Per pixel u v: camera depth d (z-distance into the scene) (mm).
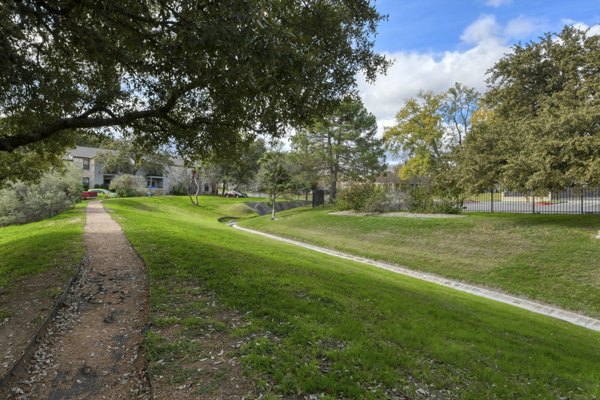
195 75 5953
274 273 7863
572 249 12758
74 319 5348
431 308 7129
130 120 6887
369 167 33906
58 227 14656
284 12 5594
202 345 4363
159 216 23406
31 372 3945
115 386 3723
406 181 42812
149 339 4410
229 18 3838
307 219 25734
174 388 3502
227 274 7375
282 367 3949
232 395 3443
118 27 5355
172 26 4410
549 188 12742
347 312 5922
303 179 33188
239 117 7344
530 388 4371
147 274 7484
